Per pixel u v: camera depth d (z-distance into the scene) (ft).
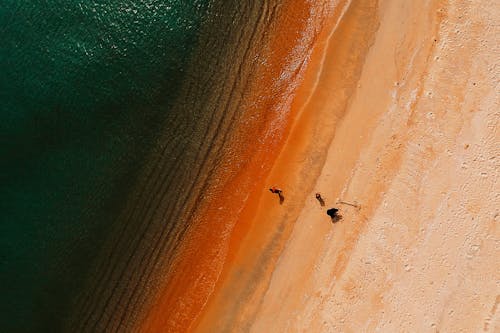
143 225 63.46
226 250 61.46
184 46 64.54
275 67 62.08
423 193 55.98
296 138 60.64
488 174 54.44
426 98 56.85
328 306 57.47
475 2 56.13
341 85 59.88
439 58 56.85
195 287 61.82
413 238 55.72
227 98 63.05
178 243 62.64
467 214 54.60
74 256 64.08
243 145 62.23
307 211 59.41
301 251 59.16
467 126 55.47
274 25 62.39
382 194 57.11
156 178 63.82
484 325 53.16
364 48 59.52
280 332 58.75
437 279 54.70
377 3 59.47
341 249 57.77
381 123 57.93
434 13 57.41
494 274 53.42
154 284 62.64
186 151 63.46
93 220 64.23
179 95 64.18
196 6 64.54
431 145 56.18
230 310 60.59
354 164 58.39
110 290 63.26
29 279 64.23
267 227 60.49
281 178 60.64
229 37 63.52
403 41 58.29
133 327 62.49
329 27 60.75
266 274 60.03
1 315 64.08
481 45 55.72
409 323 54.95
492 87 55.11
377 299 56.08
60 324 63.52
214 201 62.34
